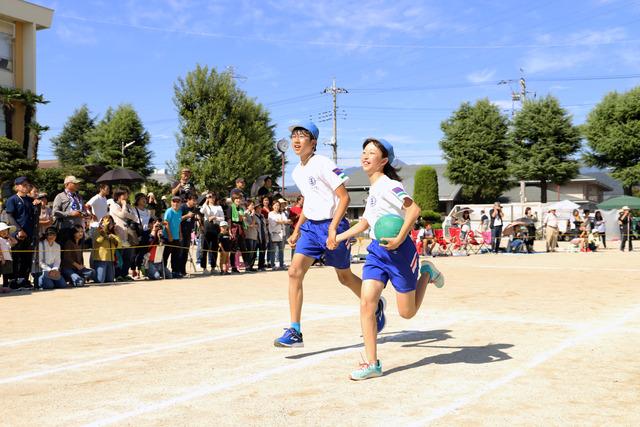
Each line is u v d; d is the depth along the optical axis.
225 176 37.75
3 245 10.01
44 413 3.42
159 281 12.27
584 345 5.21
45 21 29.03
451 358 4.73
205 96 38.50
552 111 46.62
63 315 7.47
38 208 10.96
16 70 28.23
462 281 11.55
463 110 52.28
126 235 12.25
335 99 53.44
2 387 4.03
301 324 6.54
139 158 55.53
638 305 7.88
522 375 4.16
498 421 3.17
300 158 5.29
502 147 50.88
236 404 3.53
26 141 27.66
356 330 6.10
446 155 52.22
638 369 4.34
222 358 4.83
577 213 30.27
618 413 3.30
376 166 4.41
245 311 7.68
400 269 4.25
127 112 55.56
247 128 39.88
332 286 10.98
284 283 11.76
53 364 4.73
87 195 35.50
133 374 4.33
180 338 5.80
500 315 7.05
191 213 13.38
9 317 7.34
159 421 3.23
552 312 7.27
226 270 14.19
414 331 6.00
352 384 3.96
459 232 22.81
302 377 4.16
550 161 46.03
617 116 45.53
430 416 3.26
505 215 37.06
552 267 15.38
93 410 3.46
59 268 11.01
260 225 15.25
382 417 3.25
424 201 46.75
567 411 3.34
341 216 4.89
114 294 9.79
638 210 35.81
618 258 19.34
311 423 3.16
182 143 38.19
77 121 66.44
